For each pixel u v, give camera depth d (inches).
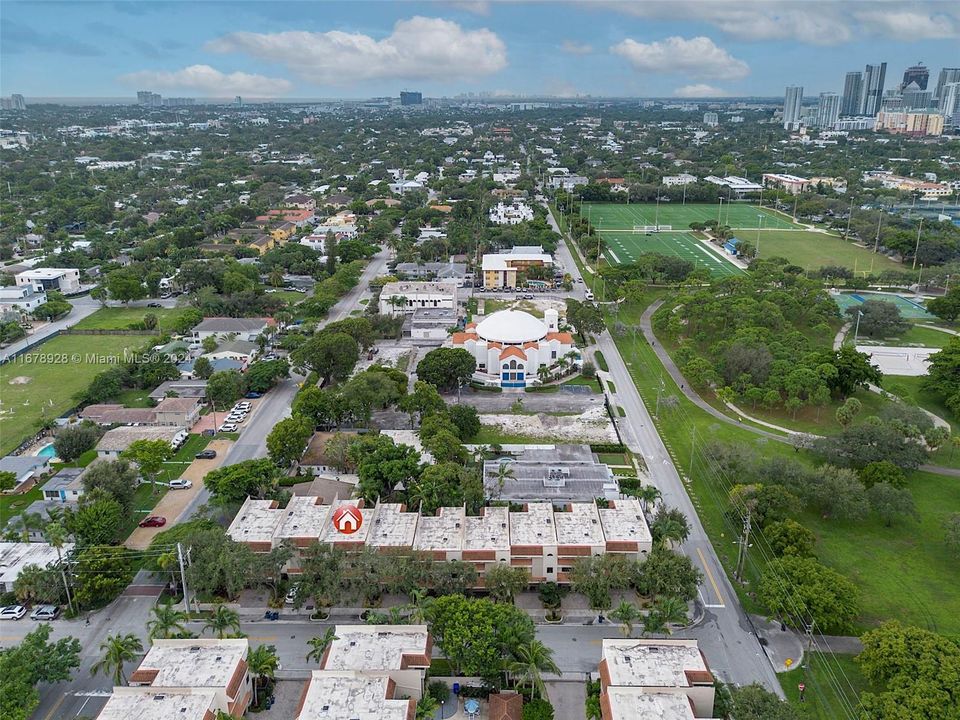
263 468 7249.0
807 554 6358.3
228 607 5989.2
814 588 5629.9
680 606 5285.4
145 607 6023.6
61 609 5940.0
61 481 7554.1
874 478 7372.1
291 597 6003.9
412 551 6102.4
